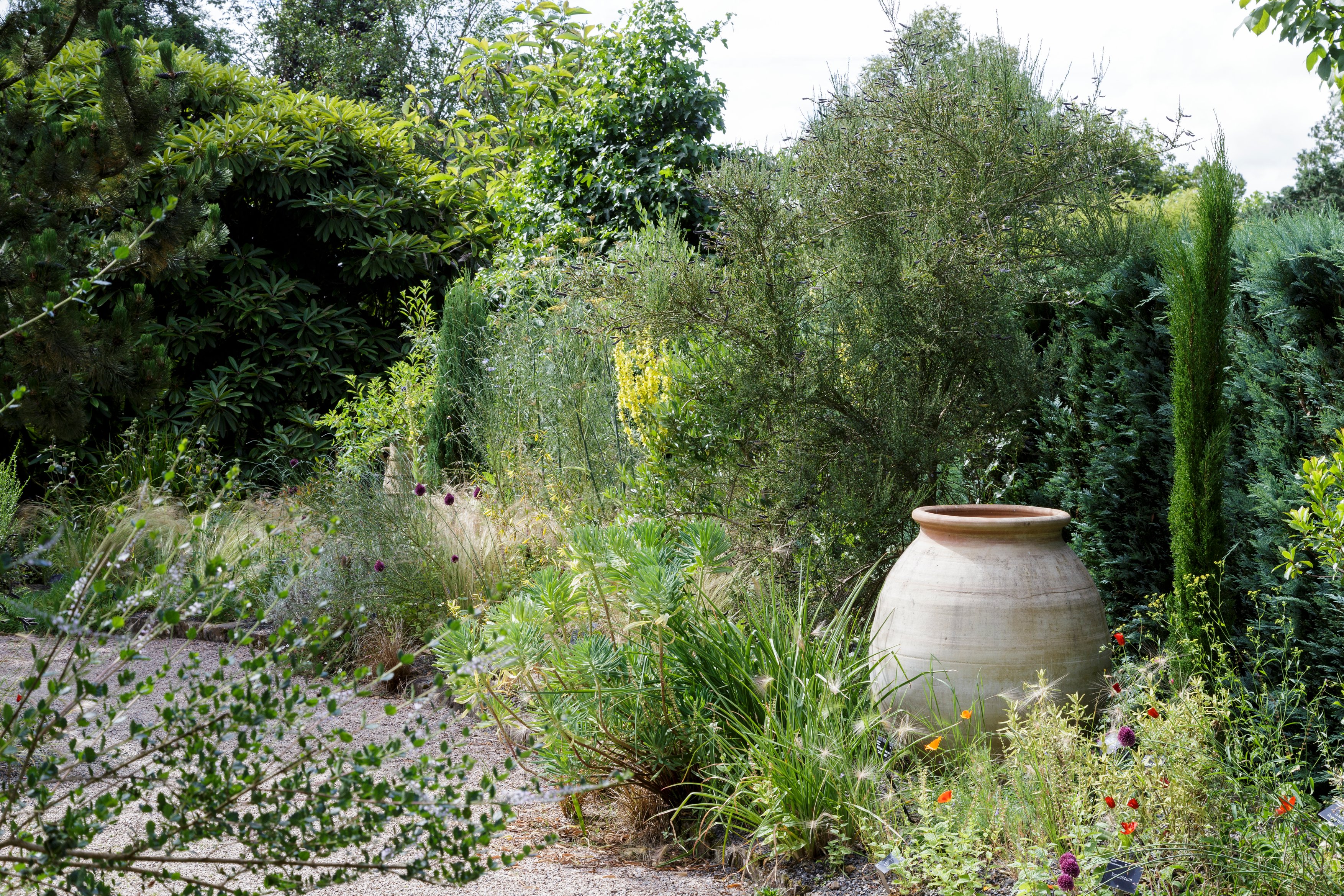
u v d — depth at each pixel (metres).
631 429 5.64
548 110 9.98
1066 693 3.40
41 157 6.25
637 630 3.59
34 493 9.05
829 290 4.73
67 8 6.49
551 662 3.42
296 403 9.70
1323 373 3.58
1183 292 3.69
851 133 4.76
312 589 5.30
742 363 4.78
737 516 5.02
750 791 3.10
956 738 3.39
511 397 7.21
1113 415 4.52
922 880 2.73
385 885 2.69
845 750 3.17
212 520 6.20
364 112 10.59
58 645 1.89
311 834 1.95
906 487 4.85
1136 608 4.20
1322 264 3.55
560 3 10.95
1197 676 3.23
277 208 10.12
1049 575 3.53
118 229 8.73
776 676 3.50
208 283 9.61
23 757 2.52
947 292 4.42
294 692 1.95
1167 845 2.46
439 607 5.07
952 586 3.53
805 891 2.80
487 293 8.89
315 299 10.47
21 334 6.01
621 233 8.53
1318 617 3.54
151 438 8.75
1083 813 2.65
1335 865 2.37
